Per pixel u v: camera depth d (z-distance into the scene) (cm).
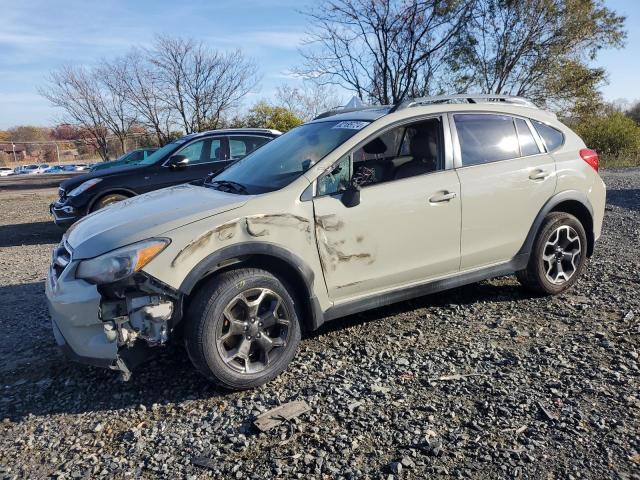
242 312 348
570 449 276
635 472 256
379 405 325
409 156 421
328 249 377
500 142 461
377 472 265
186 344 335
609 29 2309
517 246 467
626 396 321
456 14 1877
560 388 334
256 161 457
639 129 2544
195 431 309
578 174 493
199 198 388
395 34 1822
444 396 333
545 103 2431
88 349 334
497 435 290
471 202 433
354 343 415
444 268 433
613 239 732
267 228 353
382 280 404
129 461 285
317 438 294
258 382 351
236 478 266
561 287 496
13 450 301
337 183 387
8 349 440
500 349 394
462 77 2212
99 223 373
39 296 587
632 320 433
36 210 1548
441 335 423
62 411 340
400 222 402
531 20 2192
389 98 1919
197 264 332
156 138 3034
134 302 324
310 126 478
